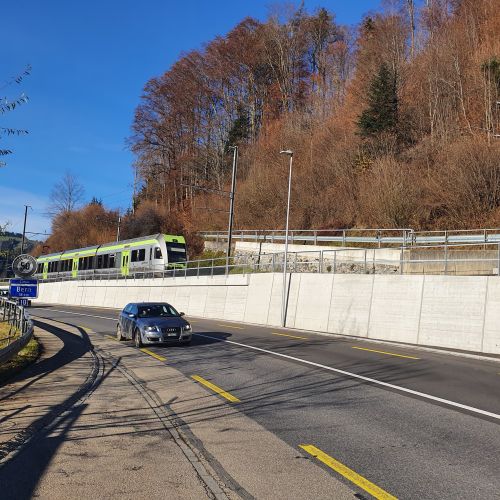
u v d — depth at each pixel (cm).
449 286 1936
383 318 2177
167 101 8025
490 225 3719
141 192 9194
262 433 723
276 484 529
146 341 1805
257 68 8100
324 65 7688
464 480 539
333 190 5344
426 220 4156
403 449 646
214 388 1068
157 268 4262
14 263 1850
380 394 995
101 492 505
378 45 6462
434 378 1181
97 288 5159
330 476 551
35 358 1504
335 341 2022
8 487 518
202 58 7969
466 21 5656
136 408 888
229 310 3403
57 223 10075
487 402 922
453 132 4853
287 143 6638
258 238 5119
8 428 744
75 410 870
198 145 7988
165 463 595
